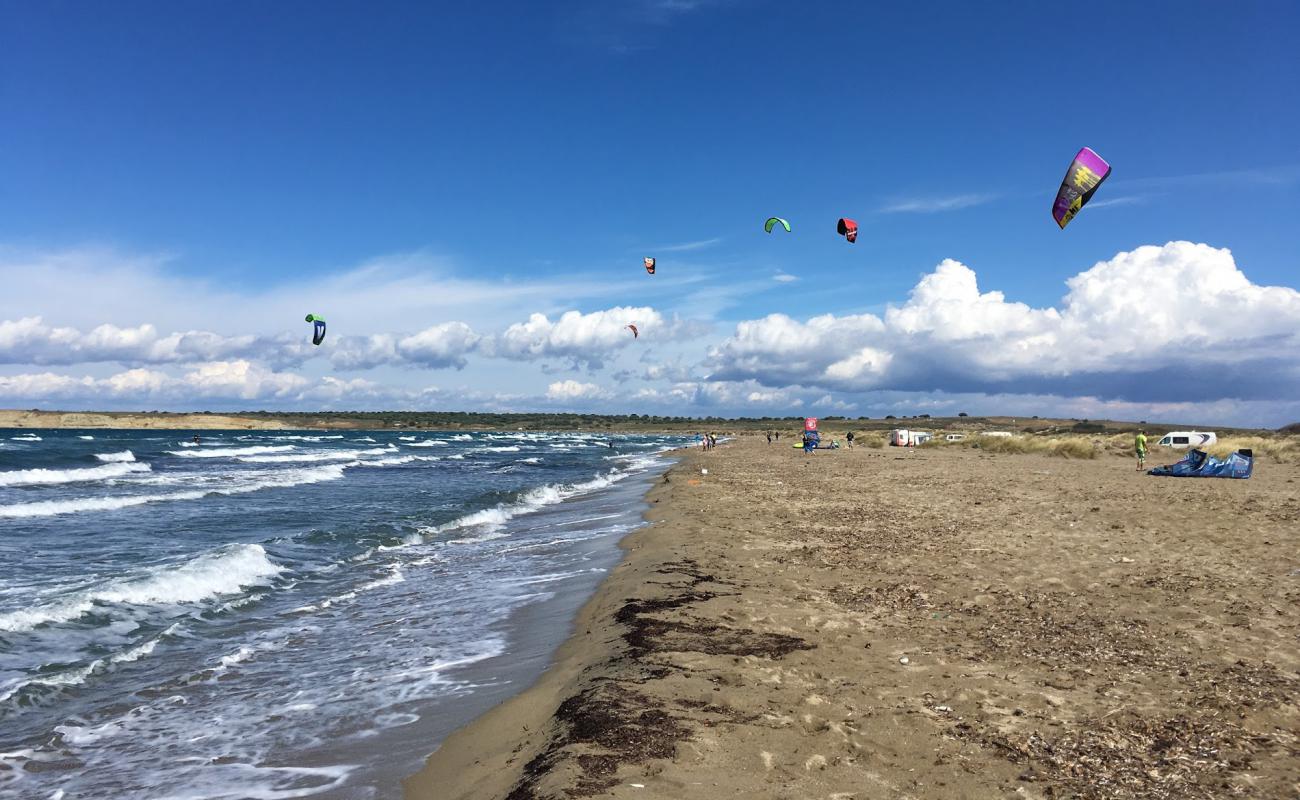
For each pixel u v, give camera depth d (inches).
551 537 658.8
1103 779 182.7
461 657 321.4
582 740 203.3
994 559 463.2
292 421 7598.4
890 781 182.1
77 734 247.0
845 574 431.8
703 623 330.0
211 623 383.9
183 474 1481.3
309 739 239.8
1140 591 374.6
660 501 863.1
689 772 184.5
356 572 516.4
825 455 1943.9
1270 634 301.6
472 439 5054.1
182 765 222.8
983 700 236.8
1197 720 218.5
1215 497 741.3
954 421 6161.4
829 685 250.7
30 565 536.7
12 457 1761.8
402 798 195.3
